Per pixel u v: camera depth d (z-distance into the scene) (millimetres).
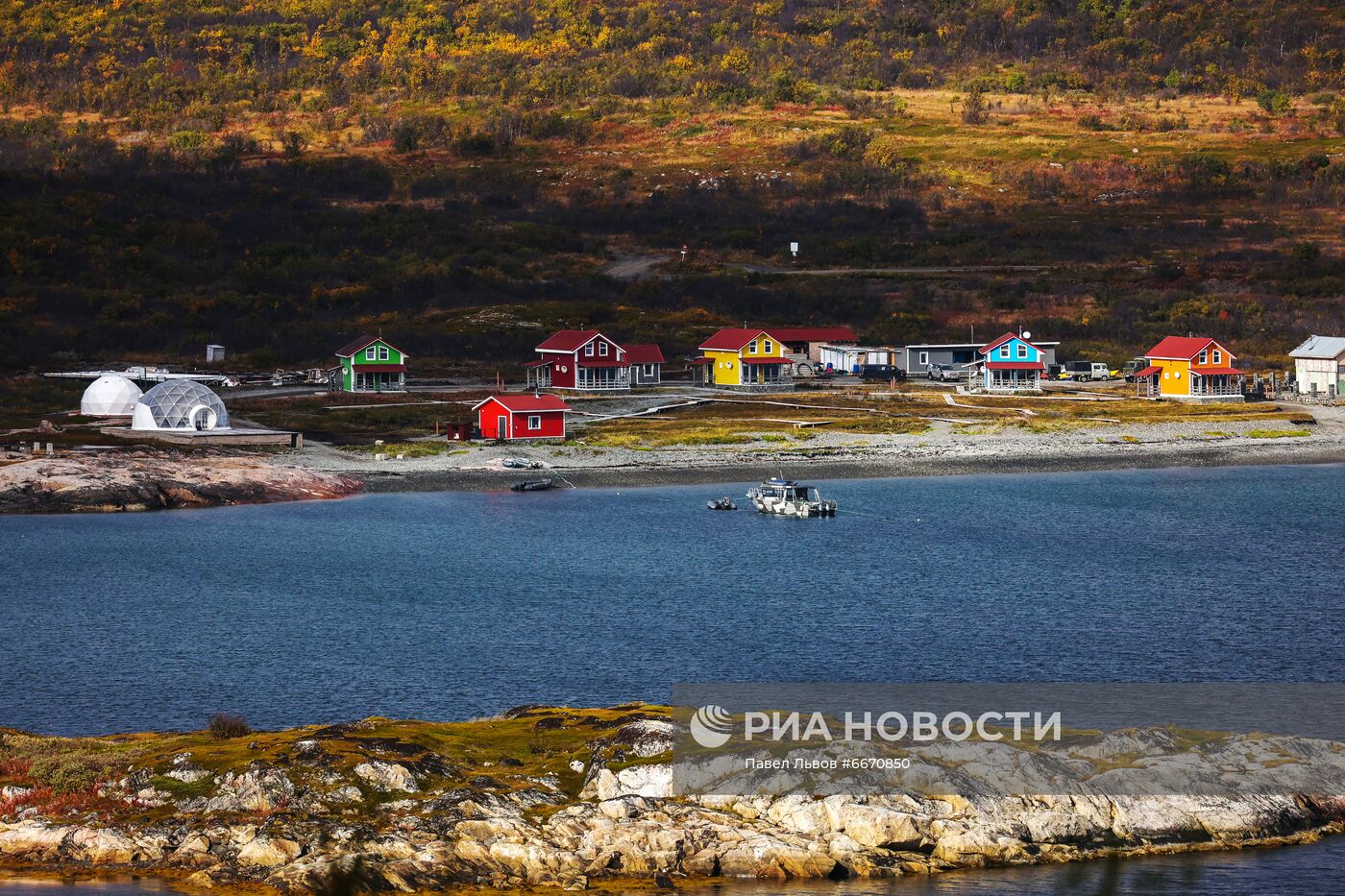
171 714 122562
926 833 87312
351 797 89188
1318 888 83312
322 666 138625
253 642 147875
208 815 88250
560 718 106625
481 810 87812
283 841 83938
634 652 143375
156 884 81938
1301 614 160375
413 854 82938
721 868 84000
